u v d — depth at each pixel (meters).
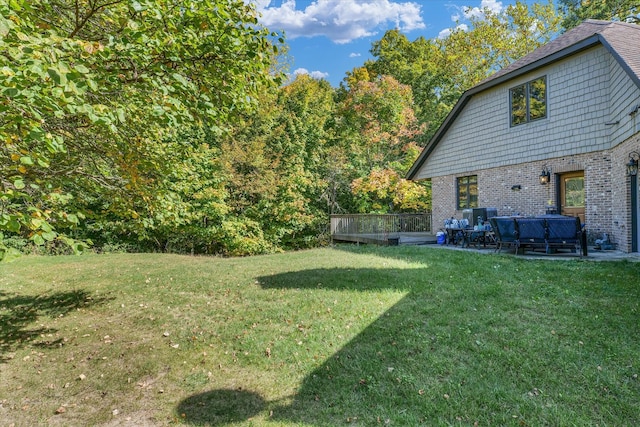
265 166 20.02
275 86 5.07
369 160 25.78
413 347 4.41
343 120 27.67
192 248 19.72
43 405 3.90
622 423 3.04
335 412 3.37
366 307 5.76
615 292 5.78
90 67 3.80
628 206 8.96
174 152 6.89
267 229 20.73
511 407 3.29
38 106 3.22
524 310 5.35
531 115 12.24
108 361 4.84
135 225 6.62
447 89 30.31
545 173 11.70
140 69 4.16
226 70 4.59
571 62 10.91
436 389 3.59
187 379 4.20
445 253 10.27
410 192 21.88
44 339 5.83
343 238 17.41
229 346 4.91
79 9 4.18
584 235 8.80
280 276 8.23
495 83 13.25
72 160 5.44
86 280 9.73
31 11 3.59
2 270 11.45
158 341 5.32
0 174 3.89
